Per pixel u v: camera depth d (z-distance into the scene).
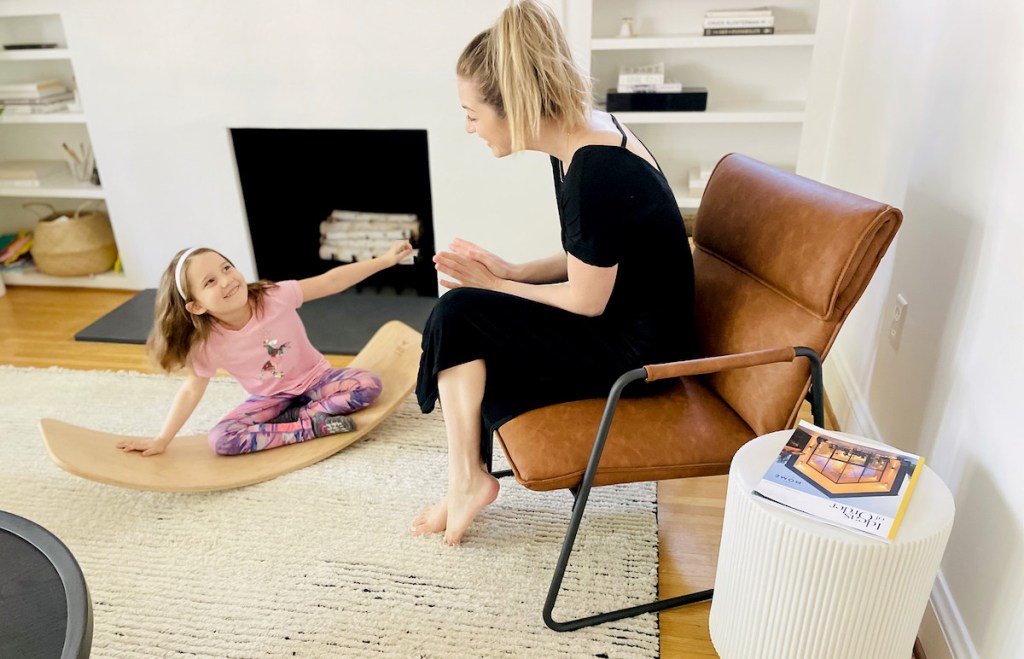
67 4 2.64
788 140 2.73
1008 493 1.11
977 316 1.26
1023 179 1.14
